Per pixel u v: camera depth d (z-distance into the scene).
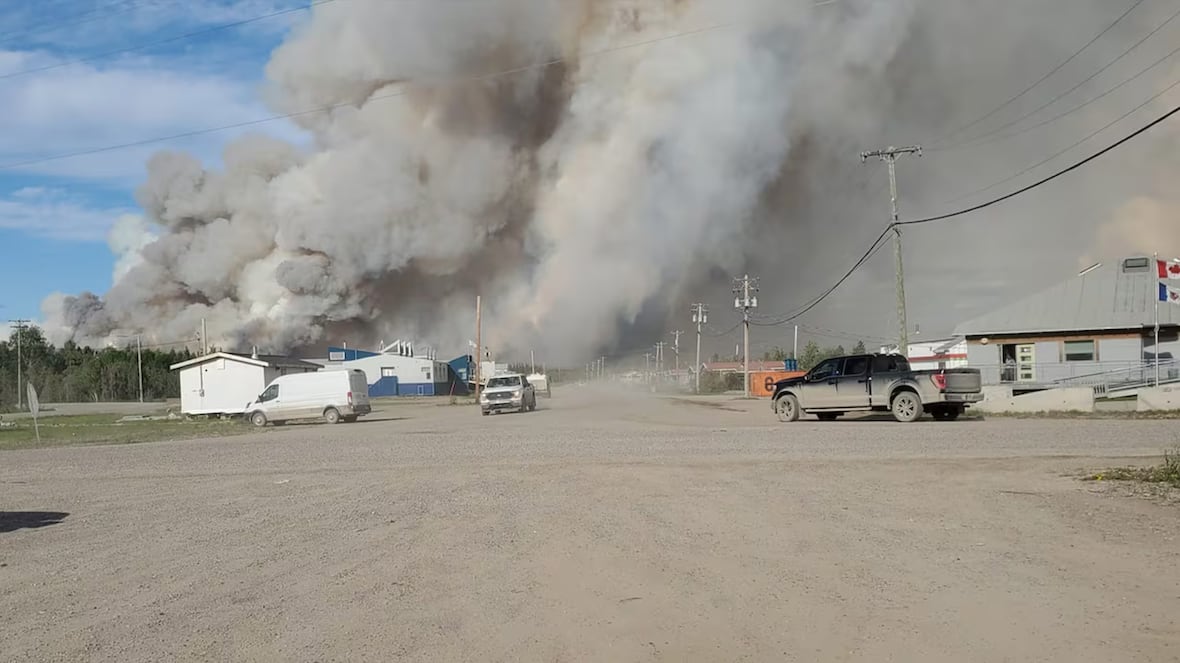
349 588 7.50
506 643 5.91
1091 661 5.32
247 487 15.18
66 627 6.51
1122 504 10.70
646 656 5.61
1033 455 16.53
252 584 7.73
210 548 9.49
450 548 9.16
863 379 27.75
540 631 6.17
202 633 6.26
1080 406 29.98
